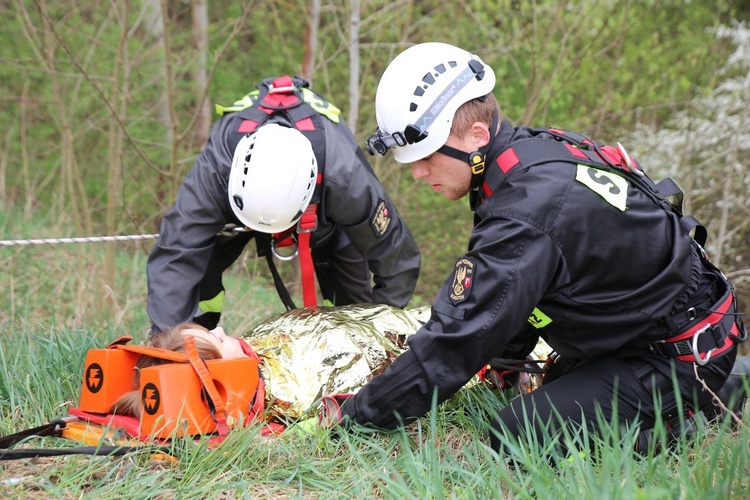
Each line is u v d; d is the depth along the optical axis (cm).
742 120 634
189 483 215
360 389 244
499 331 218
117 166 558
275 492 220
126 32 544
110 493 208
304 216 297
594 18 685
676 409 239
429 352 223
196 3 703
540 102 683
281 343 268
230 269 683
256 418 243
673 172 687
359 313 286
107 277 498
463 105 237
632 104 736
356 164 307
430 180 249
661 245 229
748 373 281
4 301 444
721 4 845
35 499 206
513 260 216
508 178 227
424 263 753
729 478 181
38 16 741
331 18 802
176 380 227
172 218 295
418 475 203
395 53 739
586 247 220
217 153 300
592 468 200
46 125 842
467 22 734
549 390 245
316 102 317
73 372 304
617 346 233
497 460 207
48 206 803
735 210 640
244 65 858
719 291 244
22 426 263
